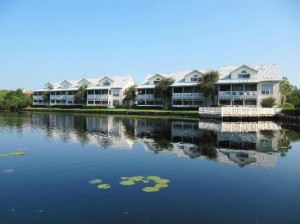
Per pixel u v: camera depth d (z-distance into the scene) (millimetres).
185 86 81688
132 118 66750
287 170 18828
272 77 70625
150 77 93188
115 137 34125
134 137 34125
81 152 24734
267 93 69250
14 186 15500
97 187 15250
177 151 25234
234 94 71750
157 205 12859
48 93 120750
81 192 14516
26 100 115875
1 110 114125
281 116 57844
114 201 13297
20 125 49000
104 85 105625
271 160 21797
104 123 53250
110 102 101688
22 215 11906
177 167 19500
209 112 61156
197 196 13977
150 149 26250
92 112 91438
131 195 14055
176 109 82250
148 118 66375
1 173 18016
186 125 48844
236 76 73875
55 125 49125
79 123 53250
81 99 105125
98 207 12641
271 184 15883
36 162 20938
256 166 19891
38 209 12469
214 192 14539
